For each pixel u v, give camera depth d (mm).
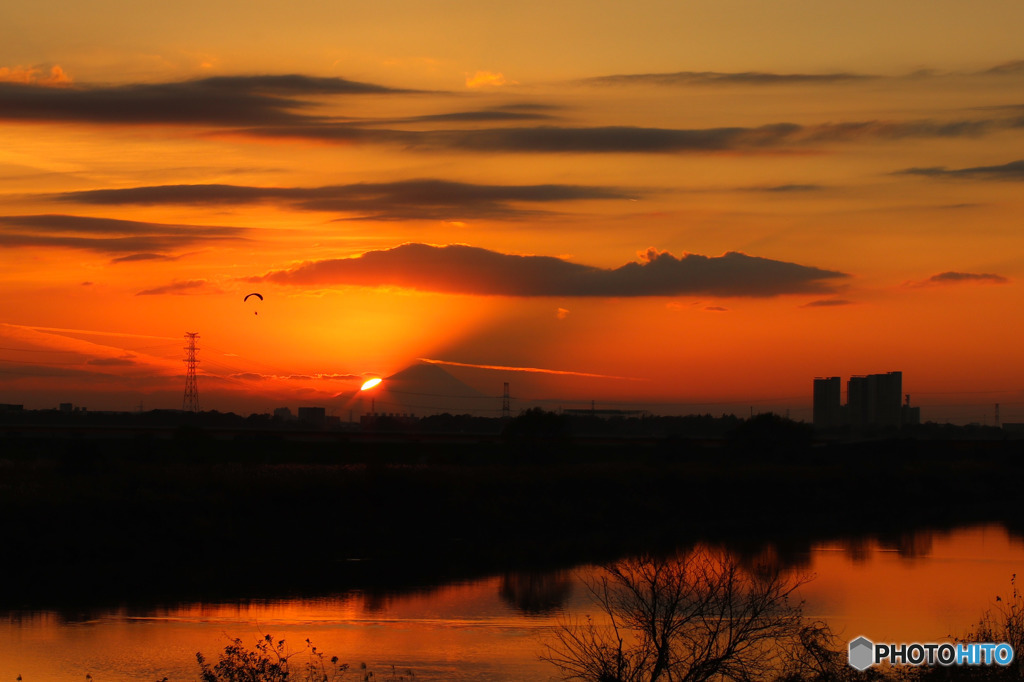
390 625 33500
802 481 83062
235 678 22406
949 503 85938
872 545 55812
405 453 109562
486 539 57969
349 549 52906
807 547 54781
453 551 53156
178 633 32375
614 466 87062
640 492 73438
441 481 64000
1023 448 119500
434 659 28594
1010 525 68062
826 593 37844
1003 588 39438
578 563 48781
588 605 36594
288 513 56406
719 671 19375
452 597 38969
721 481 79062
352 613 35656
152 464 75562
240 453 104000
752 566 43219
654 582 20109
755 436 114938
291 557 50125
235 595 39656
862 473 89188
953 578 42344
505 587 41406
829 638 26938
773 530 64812
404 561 49656
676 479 77250
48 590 40438
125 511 51219
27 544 46719
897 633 30469
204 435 112125
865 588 39219
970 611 34406
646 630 19641
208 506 54312
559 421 95000
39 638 31562
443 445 121688
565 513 65375
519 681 26188
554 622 33250
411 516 59312
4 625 33531
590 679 20719
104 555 47594
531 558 50812
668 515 70438
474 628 32719
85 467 65625
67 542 47594
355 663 28188
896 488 85625
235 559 49031
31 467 69250
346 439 133000
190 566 46969
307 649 29891
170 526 51250
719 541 58219
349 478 61719
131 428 133000
